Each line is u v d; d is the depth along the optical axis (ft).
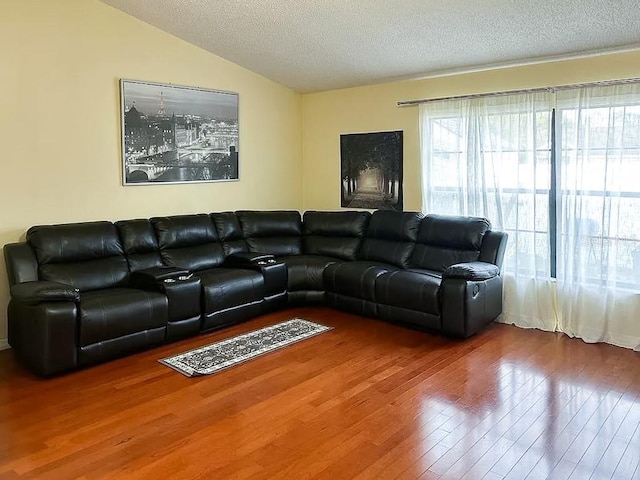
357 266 16.19
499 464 7.95
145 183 16.17
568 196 14.02
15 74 13.26
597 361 12.18
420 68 16.42
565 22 12.17
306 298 17.02
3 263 13.38
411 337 14.01
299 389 10.71
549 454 8.23
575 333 13.96
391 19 13.42
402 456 8.17
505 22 12.59
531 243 14.79
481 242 15.03
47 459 8.14
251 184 19.43
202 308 14.10
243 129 18.89
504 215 15.30
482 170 15.58
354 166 19.60
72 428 9.12
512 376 11.30
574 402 10.02
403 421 9.30
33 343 11.21
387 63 16.34
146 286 13.66
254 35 15.69
